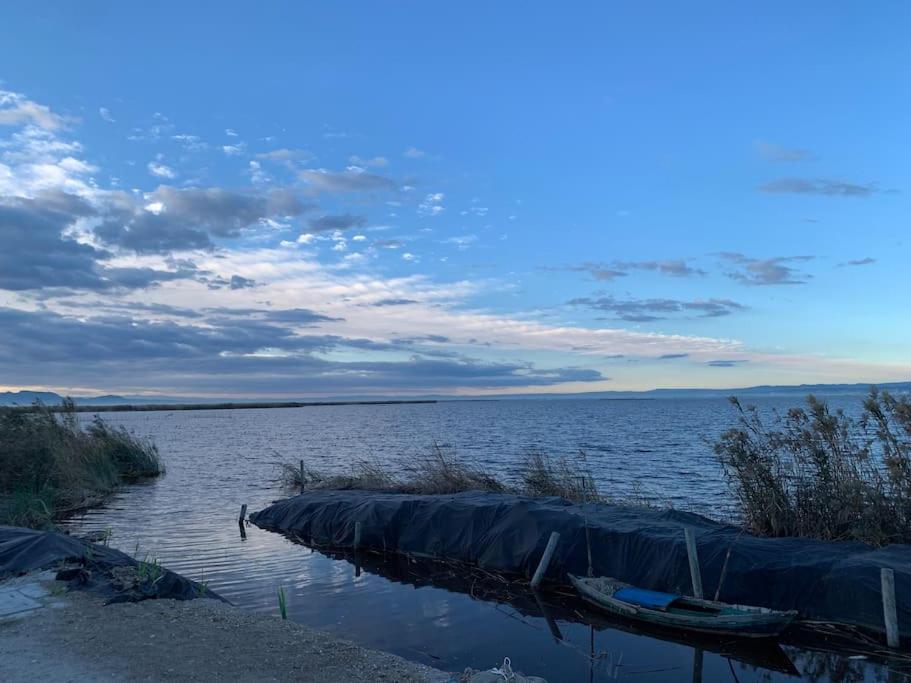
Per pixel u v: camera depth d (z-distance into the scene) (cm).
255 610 1168
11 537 1295
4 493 2117
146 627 866
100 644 795
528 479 2086
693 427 7219
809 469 1380
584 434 6188
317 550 1670
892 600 966
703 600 1093
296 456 4441
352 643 857
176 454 4706
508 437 5941
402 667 779
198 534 1869
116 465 3212
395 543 1625
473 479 2150
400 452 4644
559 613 1175
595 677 901
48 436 2567
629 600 1130
